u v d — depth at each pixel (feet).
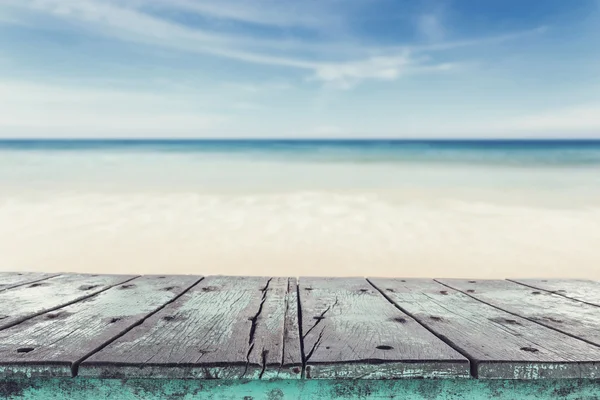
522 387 5.26
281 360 5.02
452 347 5.49
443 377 5.04
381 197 45.73
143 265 22.90
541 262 23.77
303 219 34.22
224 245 26.76
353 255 24.88
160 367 4.91
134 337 5.70
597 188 52.80
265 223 32.78
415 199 44.29
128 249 25.94
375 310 6.95
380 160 108.47
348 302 7.40
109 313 6.66
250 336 5.77
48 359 4.95
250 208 39.01
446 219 34.30
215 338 5.68
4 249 25.82
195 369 4.93
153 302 7.25
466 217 35.09
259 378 4.99
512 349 5.38
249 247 26.35
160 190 50.90
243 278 9.14
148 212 37.01
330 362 4.98
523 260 24.16
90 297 7.53
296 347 5.41
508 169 81.41
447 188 53.31
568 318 6.64
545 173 73.05
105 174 70.54
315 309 6.98
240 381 5.12
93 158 112.88
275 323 6.28
